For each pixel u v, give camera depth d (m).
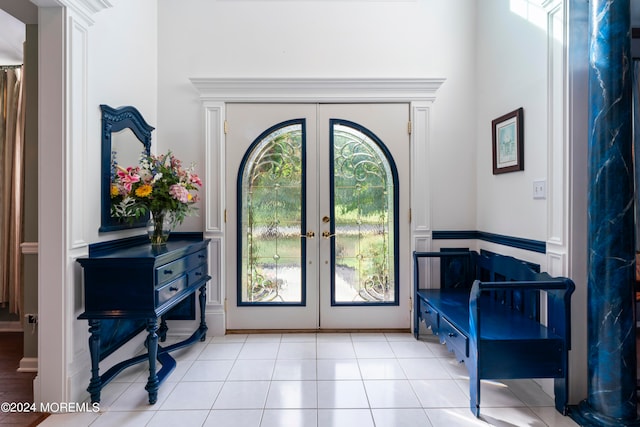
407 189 3.28
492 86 2.99
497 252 2.91
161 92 3.22
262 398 2.17
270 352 2.83
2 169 3.29
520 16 2.56
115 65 2.55
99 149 2.34
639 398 2.06
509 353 1.95
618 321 1.83
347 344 2.99
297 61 3.25
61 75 2.01
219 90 3.19
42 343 2.01
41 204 2.00
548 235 2.23
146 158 2.57
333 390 2.26
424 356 2.75
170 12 3.22
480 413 2.01
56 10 2.01
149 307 2.03
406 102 3.25
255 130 3.24
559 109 2.13
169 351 2.63
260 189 3.28
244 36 3.24
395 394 2.21
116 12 2.56
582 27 2.05
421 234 3.25
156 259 2.03
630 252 1.84
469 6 3.27
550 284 1.98
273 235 3.28
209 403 2.12
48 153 2.01
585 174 2.06
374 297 3.31
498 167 2.88
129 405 2.10
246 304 3.25
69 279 2.03
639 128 2.63
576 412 1.95
